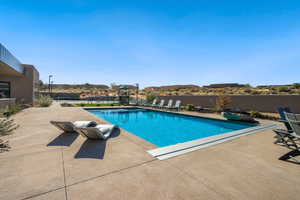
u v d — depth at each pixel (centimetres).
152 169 220
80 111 987
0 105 783
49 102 1425
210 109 1125
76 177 193
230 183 187
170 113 1147
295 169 227
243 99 1041
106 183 181
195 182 187
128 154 276
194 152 295
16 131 436
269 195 164
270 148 323
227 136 420
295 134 306
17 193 158
